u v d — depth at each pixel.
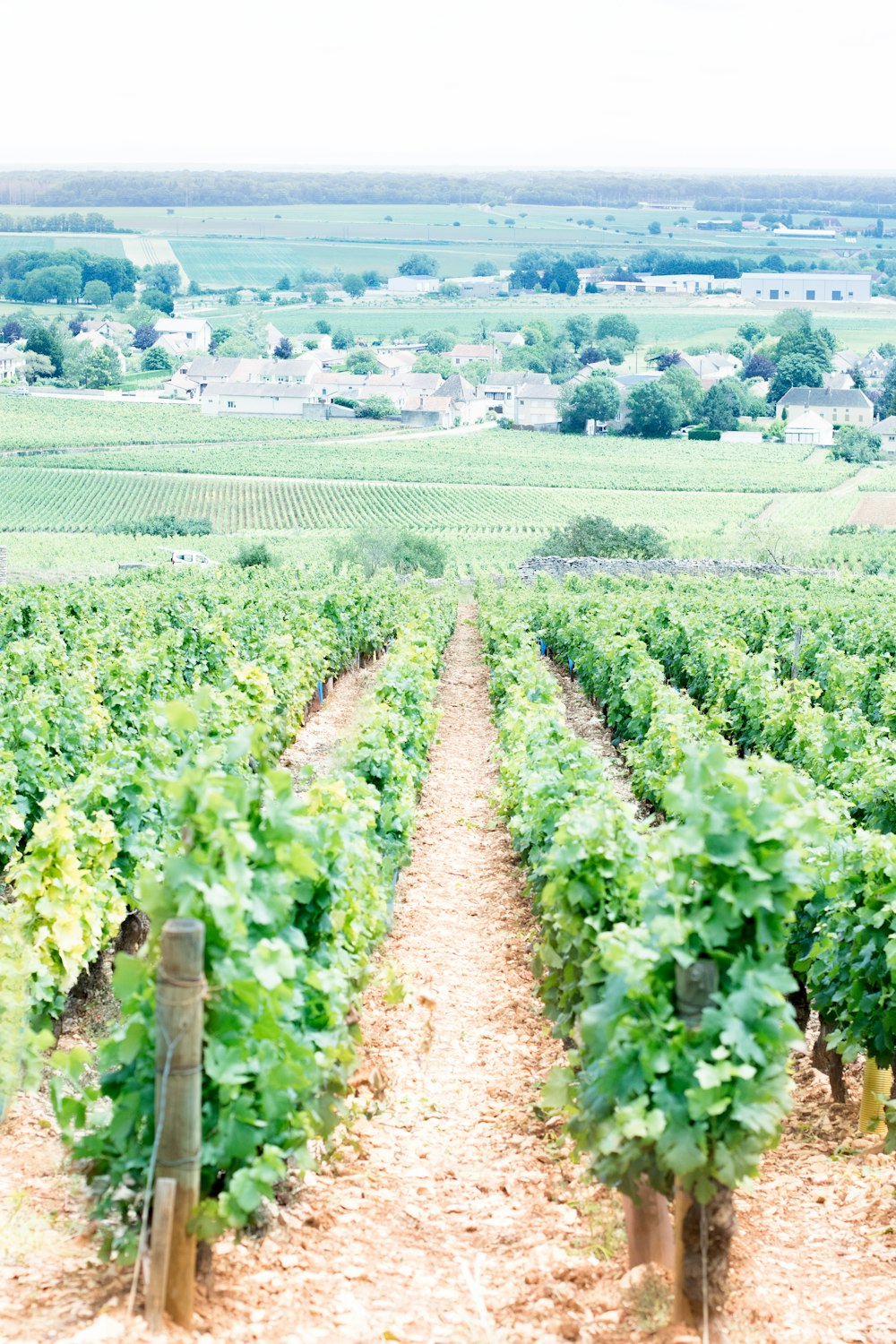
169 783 5.11
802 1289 6.02
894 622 26.98
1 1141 7.18
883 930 8.10
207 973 5.08
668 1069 5.22
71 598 27.38
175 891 5.15
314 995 6.29
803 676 25.36
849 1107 8.80
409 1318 5.49
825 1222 6.95
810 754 15.10
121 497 100.94
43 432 130.50
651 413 146.50
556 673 32.31
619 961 5.30
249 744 5.72
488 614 34.91
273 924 5.62
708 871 5.31
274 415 158.50
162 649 19.75
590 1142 5.86
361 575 37.53
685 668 25.16
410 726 15.50
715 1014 5.20
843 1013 8.62
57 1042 8.97
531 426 152.38
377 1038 9.39
